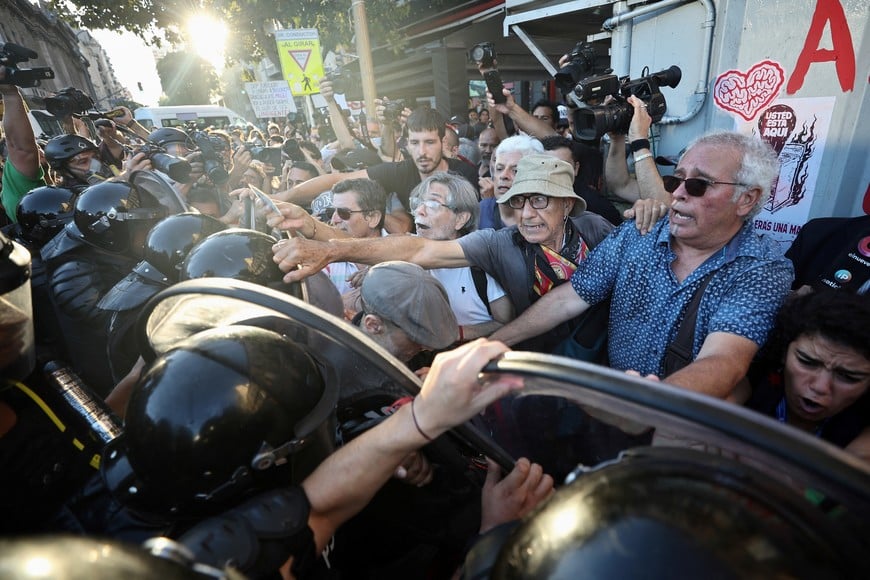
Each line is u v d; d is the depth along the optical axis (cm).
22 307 82
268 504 73
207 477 76
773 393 136
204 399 76
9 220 325
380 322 133
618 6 301
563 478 102
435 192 220
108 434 104
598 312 179
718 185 129
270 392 80
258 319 104
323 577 93
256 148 518
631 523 47
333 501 77
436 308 133
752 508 47
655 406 55
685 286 142
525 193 177
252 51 1140
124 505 84
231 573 53
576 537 48
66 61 3991
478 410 72
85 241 199
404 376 85
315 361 100
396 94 1020
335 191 240
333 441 95
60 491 97
